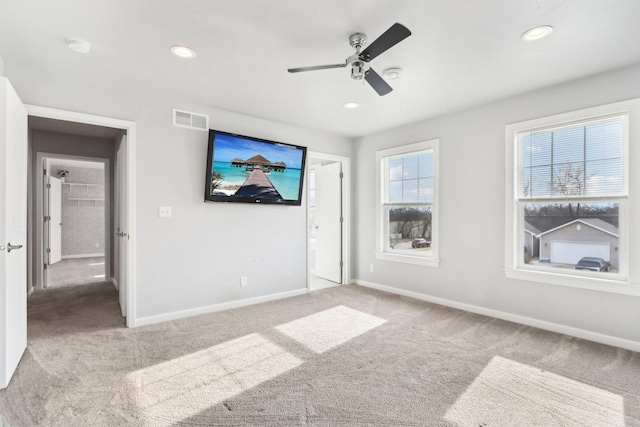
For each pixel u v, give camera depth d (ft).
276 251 13.99
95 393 6.68
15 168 7.60
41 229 15.52
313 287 16.24
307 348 8.94
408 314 11.89
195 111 11.70
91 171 26.43
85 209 26.08
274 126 13.88
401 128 14.69
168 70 9.02
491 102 11.51
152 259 10.89
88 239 26.21
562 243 10.25
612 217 9.30
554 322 10.21
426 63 8.53
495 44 7.57
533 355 8.52
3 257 6.77
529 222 10.94
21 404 6.27
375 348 8.95
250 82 9.82
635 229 8.74
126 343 9.18
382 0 6.01
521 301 10.94
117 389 6.83
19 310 8.00
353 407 6.28
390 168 15.61
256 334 9.93
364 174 16.57
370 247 16.29
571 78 9.49
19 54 8.12
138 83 9.91
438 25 6.81
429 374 7.54
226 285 12.54
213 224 12.21
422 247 14.19
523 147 11.01
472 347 9.02
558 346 9.07
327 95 10.89
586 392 6.81
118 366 7.83
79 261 23.63
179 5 6.20
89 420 5.83
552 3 6.06
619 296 9.03
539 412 6.15
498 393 6.77
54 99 9.27
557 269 10.32
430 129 13.55
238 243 12.86
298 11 6.38
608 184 9.31
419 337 9.74
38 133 15.23
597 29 6.91
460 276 12.58
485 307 11.85
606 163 9.34
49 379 7.20
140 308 10.67
